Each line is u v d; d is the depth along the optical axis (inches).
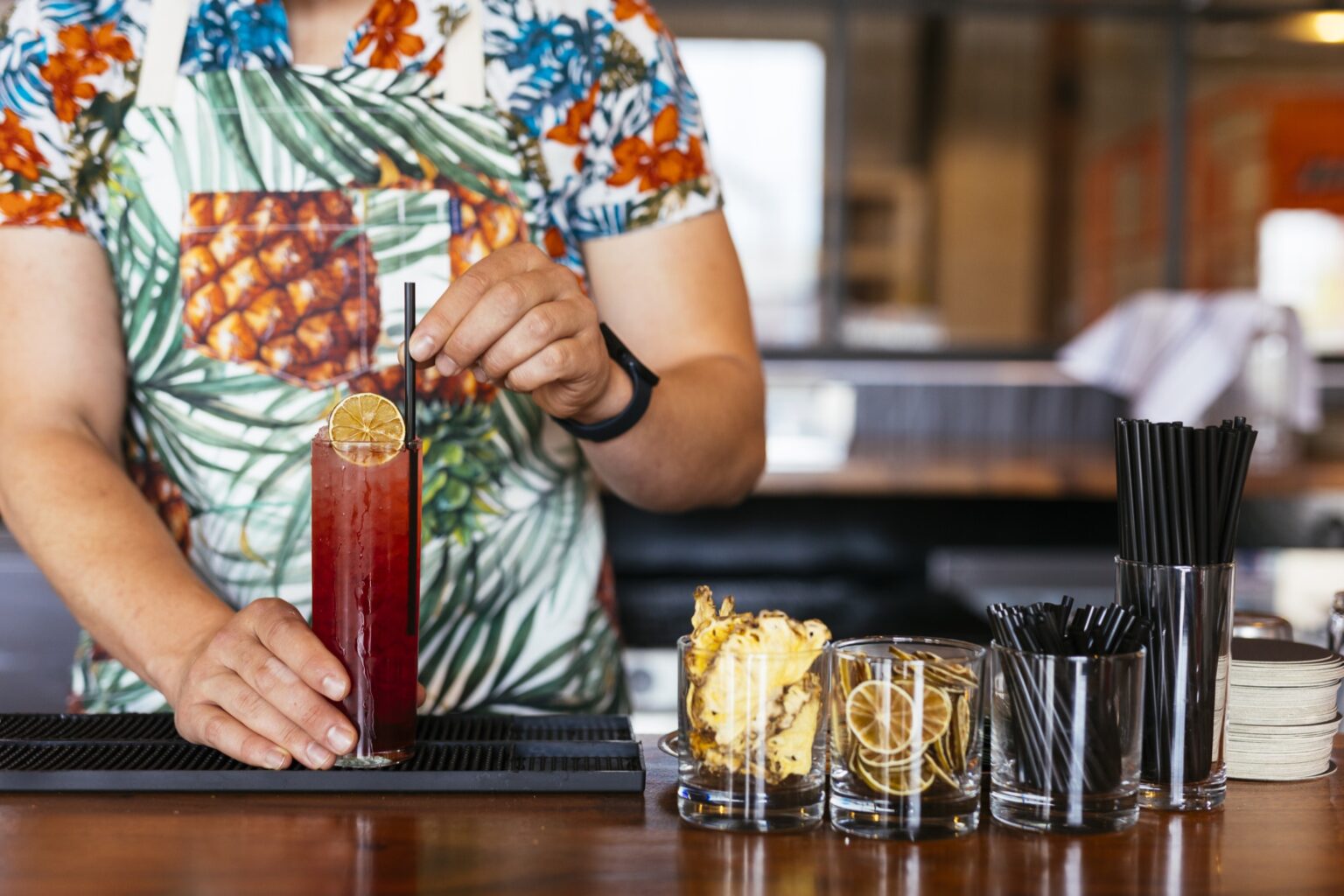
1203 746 35.2
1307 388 143.4
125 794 35.2
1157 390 144.3
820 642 33.7
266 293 49.9
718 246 53.2
